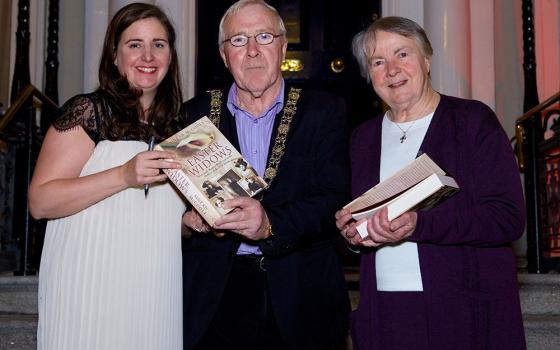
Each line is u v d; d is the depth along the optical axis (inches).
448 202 80.0
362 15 220.2
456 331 77.3
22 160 168.7
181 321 83.9
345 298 87.7
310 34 220.1
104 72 83.1
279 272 83.4
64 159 78.2
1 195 165.3
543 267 149.3
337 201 84.9
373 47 85.1
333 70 218.5
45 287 79.0
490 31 198.5
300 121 87.0
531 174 150.6
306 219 81.9
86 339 76.6
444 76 182.7
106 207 78.5
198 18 210.5
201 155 79.0
